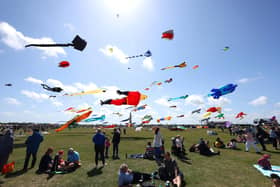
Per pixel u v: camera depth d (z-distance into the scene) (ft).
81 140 63.10
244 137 54.44
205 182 18.75
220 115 66.90
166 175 19.51
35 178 20.22
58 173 21.97
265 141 52.26
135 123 108.47
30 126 133.69
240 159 29.78
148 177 19.29
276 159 29.94
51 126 184.75
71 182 18.89
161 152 29.73
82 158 30.78
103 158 25.76
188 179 19.62
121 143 53.62
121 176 16.98
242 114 58.54
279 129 47.01
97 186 17.83
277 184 15.57
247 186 17.74
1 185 18.16
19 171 22.99
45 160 23.47
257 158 30.58
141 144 51.16
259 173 21.89
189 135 85.20
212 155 33.14
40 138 25.59
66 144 51.08
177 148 32.40
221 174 21.40
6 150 20.99
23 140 66.28
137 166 24.68
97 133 25.76
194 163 26.89
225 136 79.05
